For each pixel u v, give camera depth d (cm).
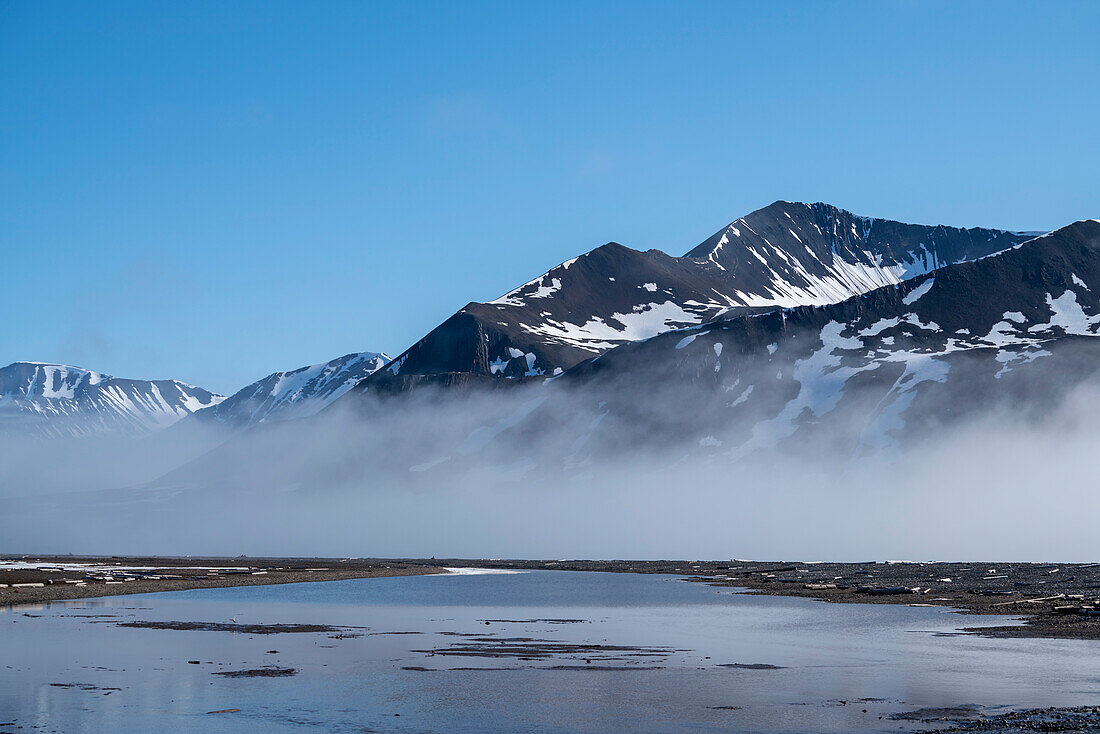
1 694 3825
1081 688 3991
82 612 7038
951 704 3681
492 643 5428
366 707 3650
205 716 3484
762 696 3862
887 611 7488
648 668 4553
